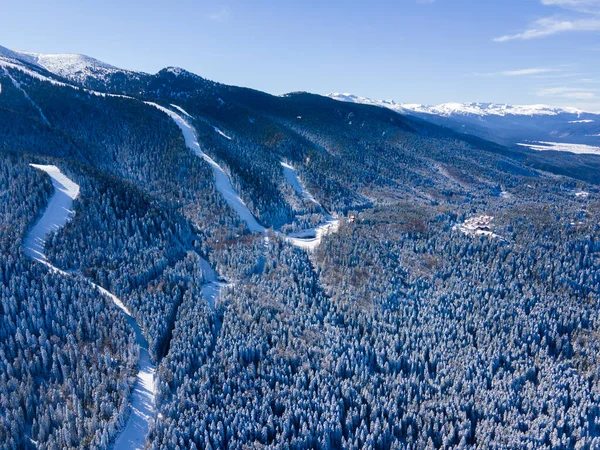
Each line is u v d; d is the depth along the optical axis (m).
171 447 95.56
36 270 132.38
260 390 113.38
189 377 115.44
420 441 101.94
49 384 104.69
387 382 119.06
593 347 136.50
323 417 105.81
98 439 94.00
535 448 101.12
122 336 120.25
